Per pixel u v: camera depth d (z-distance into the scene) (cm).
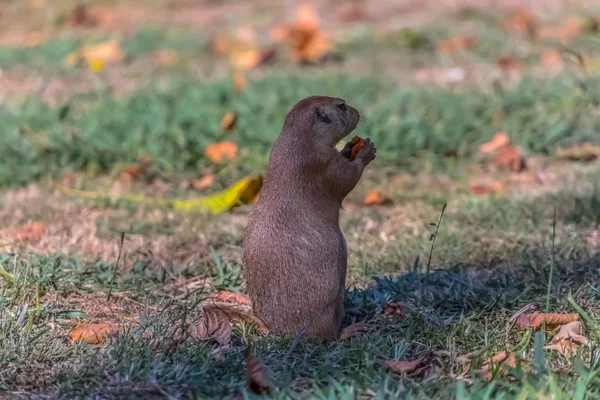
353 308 843
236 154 1349
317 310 764
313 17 1959
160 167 1337
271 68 1886
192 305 854
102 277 922
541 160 1336
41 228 1083
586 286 866
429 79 1741
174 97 1616
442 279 902
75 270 927
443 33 2006
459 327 770
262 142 1386
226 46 2011
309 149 782
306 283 763
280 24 2214
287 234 770
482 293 865
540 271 900
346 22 2231
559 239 1005
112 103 1591
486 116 1466
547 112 1461
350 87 1628
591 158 1334
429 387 662
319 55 1911
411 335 768
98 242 1051
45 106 1579
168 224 1112
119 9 2438
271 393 669
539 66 1773
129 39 2091
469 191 1226
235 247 1039
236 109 1519
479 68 1794
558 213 1096
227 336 769
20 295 861
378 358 729
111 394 679
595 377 655
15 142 1374
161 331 777
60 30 2277
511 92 1548
